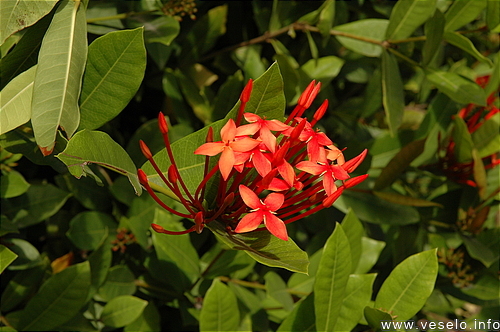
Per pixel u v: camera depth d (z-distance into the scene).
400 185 1.12
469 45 0.96
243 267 0.97
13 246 0.93
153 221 0.98
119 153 0.79
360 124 1.13
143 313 0.97
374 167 1.07
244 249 0.78
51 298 0.91
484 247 1.02
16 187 0.93
